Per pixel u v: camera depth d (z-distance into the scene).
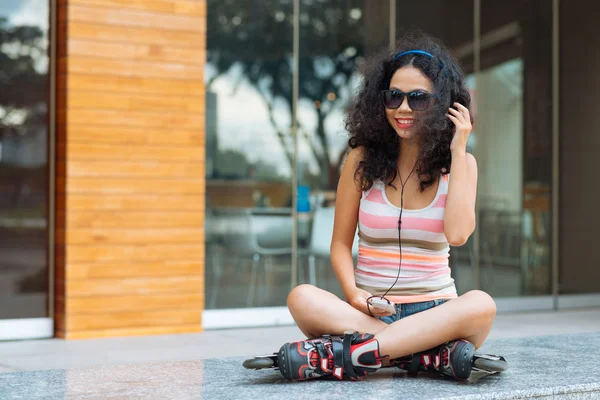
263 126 7.12
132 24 6.31
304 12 7.30
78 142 6.12
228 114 6.98
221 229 6.95
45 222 6.25
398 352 3.12
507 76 8.23
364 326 3.22
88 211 6.15
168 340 6.13
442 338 3.14
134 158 6.32
